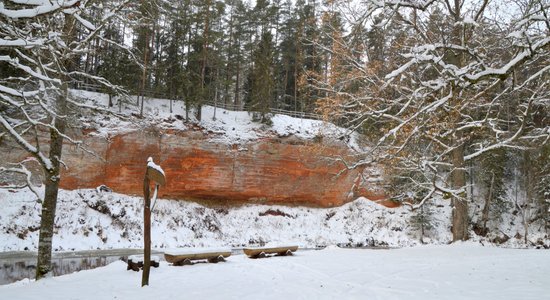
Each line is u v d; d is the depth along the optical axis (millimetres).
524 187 33094
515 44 7727
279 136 32406
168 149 28672
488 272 9234
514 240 30109
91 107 12305
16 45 5789
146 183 8172
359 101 13281
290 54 39781
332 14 12734
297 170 32094
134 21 11383
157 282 8469
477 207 32625
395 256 12883
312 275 9250
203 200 30031
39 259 11266
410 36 12750
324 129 17594
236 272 9758
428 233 31859
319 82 14539
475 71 9000
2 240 20250
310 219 31594
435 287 7656
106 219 24594
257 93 34000
